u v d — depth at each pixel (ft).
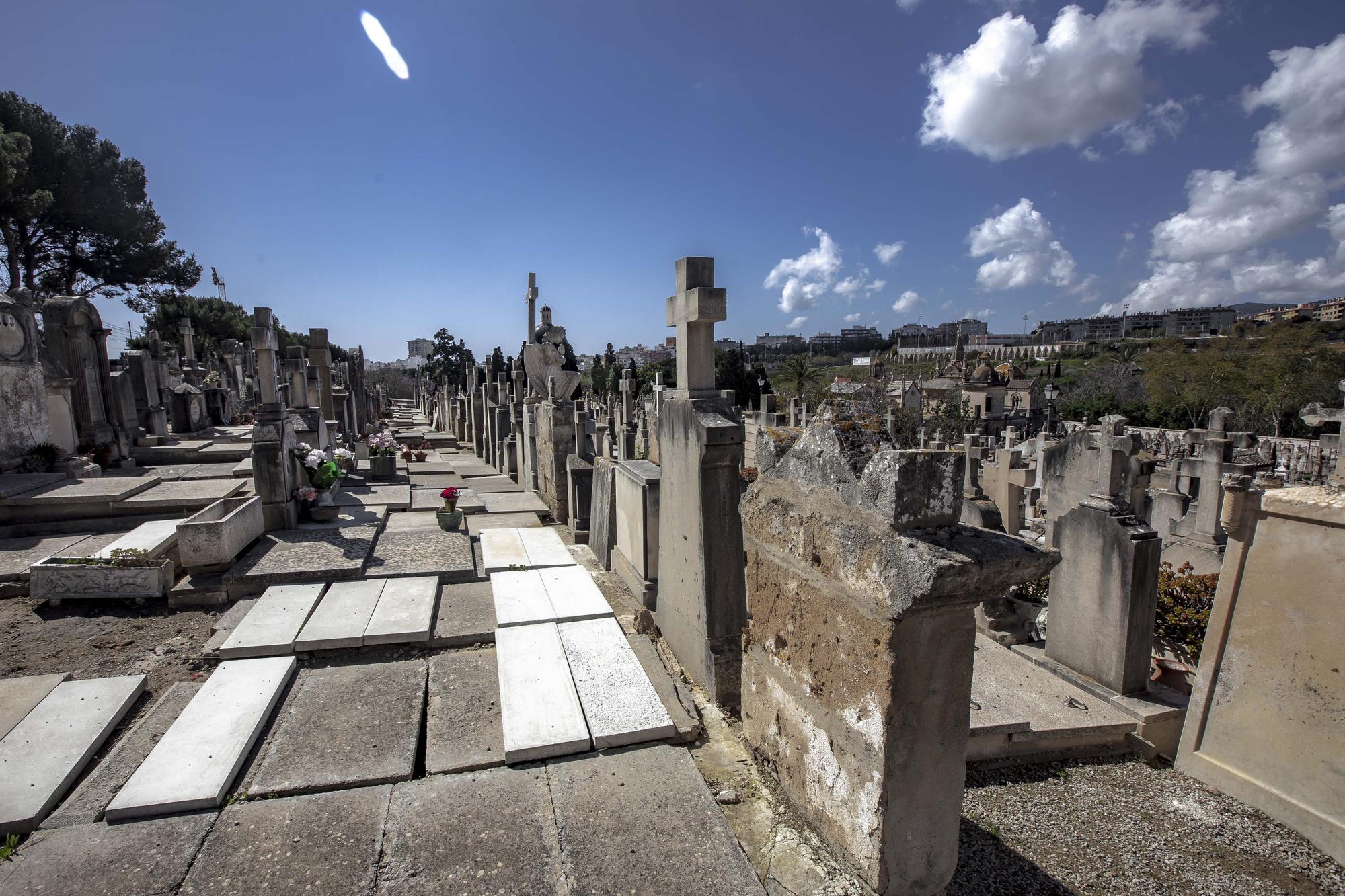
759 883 9.28
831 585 9.21
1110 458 16.75
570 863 9.63
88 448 35.50
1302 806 12.42
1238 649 13.69
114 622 18.28
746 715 12.35
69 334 35.24
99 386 37.91
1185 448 66.90
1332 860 11.81
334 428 48.93
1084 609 17.26
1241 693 13.60
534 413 40.14
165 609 19.21
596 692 14.20
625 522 22.07
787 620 10.59
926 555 7.28
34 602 19.15
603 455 25.88
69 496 25.59
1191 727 14.52
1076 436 29.14
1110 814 12.94
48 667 15.61
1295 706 12.63
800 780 10.56
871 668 8.36
